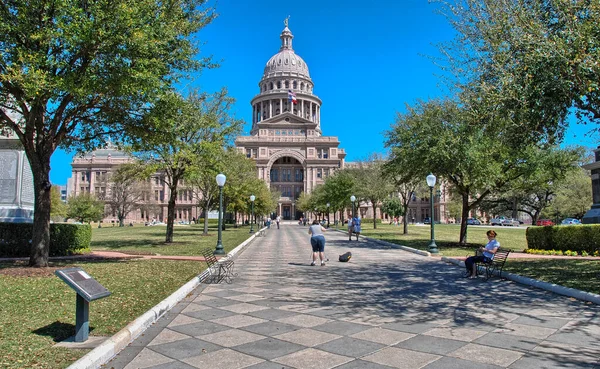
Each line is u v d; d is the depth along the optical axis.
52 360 4.73
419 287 10.15
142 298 8.26
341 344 5.59
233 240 27.89
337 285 10.47
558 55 8.99
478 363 4.83
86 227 17.34
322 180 114.81
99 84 10.53
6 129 15.09
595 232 16.36
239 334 6.11
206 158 22.80
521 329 6.30
